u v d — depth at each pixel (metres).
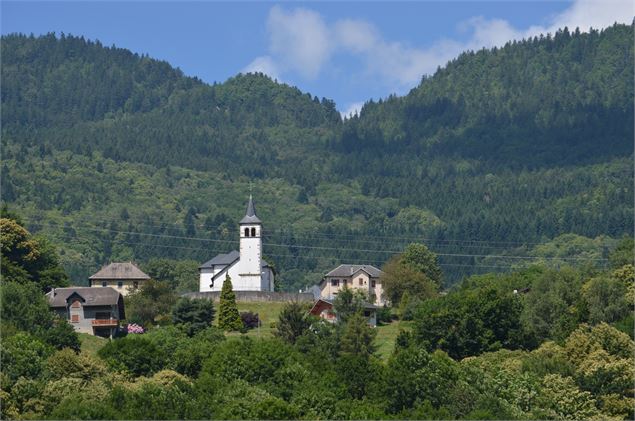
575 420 163.38
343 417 153.50
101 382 160.12
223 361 171.12
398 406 161.75
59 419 140.75
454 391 161.88
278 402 148.25
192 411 148.12
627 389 174.62
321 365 174.12
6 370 158.88
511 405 160.62
